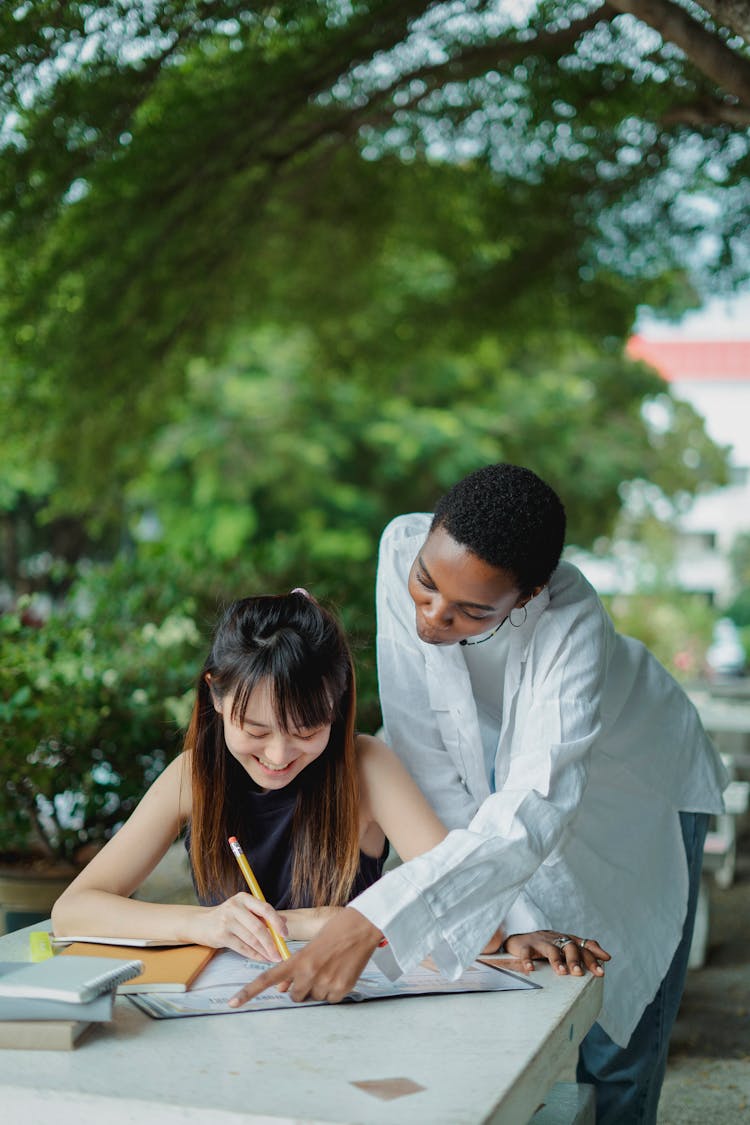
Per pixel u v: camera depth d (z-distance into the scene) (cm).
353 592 473
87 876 187
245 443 1232
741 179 429
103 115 364
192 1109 113
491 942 171
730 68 284
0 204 391
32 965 138
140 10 318
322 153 487
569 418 1347
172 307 539
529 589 176
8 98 334
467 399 1340
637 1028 220
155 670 352
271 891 194
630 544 1512
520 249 557
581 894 206
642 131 435
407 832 193
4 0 300
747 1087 307
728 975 410
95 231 453
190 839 195
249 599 181
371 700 403
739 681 852
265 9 337
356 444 1334
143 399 607
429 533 176
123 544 1192
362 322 715
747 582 1778
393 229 599
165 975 152
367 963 156
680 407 1430
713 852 411
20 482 931
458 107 435
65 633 360
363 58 387
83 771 329
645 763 225
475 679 214
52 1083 118
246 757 177
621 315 620
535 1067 130
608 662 211
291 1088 118
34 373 508
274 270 607
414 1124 110
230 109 408
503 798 170
